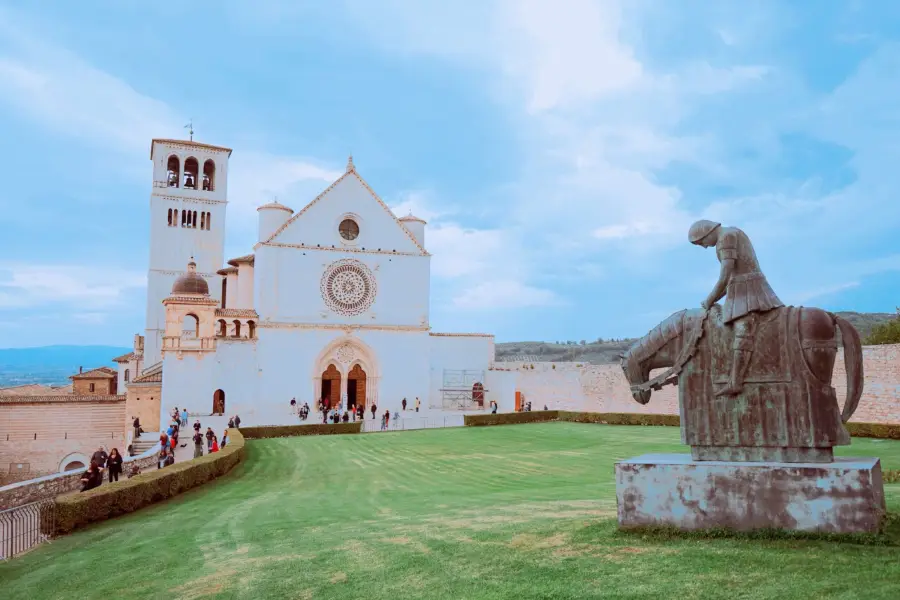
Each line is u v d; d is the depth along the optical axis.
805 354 9.42
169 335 55.47
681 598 6.76
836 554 7.71
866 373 37.34
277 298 61.56
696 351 10.24
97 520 18.03
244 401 58.69
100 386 77.50
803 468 8.76
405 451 35.62
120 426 57.84
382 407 64.62
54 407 55.84
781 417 9.48
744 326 9.82
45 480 26.00
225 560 11.55
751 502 9.02
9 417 54.41
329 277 63.94
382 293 66.19
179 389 55.06
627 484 9.88
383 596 8.15
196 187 84.25
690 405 10.17
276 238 62.44
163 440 34.22
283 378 60.62
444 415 62.06
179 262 80.00
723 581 7.12
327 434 47.50
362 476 26.94
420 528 12.56
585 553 8.92
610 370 57.44
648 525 9.66
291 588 9.05
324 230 64.38
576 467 27.45
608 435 41.75
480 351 72.75
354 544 11.57
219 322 60.53
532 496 18.11
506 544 9.98
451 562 9.33
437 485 23.31
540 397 64.75
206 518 17.75
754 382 9.72
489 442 39.22
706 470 9.36
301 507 18.83
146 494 20.55
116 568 12.09
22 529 16.75
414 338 66.75
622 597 6.97
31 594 10.92
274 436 46.06
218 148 83.56
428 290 68.06
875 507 8.32
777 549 8.13
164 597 9.55
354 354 64.56
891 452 26.84
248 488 24.59
